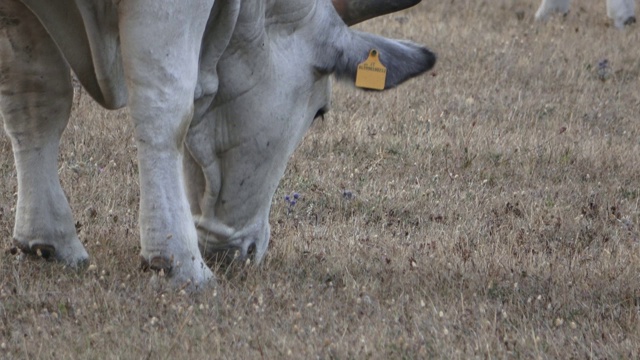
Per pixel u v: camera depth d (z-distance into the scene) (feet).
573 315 56.13
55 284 54.08
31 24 53.83
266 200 58.80
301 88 57.47
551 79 123.65
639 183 88.63
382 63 56.59
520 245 68.69
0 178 75.61
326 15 57.16
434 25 143.64
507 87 118.52
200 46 52.95
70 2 51.47
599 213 78.38
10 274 55.16
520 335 51.85
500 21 153.58
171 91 50.60
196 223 58.18
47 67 55.01
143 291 52.39
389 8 58.65
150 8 49.67
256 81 56.18
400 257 64.39
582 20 160.04
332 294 56.34
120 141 85.92
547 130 102.53
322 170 84.38
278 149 57.82
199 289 52.95
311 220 73.10
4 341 46.78
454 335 51.13
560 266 63.98
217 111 56.54
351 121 97.45
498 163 90.79
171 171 51.62
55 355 45.91
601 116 109.50
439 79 117.80
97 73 52.75
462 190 82.69
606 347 51.29
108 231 64.28
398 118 100.73
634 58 136.15
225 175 57.47
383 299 56.85
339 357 47.39
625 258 66.49
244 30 54.90
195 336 48.55
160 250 51.80
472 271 62.08
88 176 76.38
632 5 158.40
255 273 58.59
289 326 50.96
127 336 48.03
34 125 56.18
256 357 47.09
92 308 50.88
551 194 83.20
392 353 48.47
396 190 80.74
